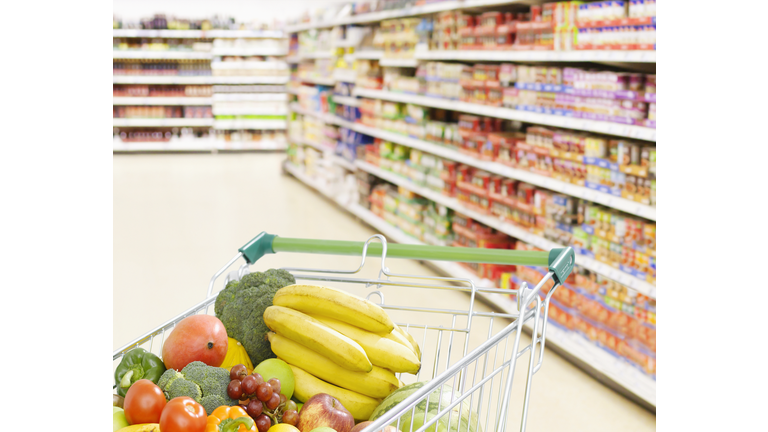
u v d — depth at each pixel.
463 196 4.25
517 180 3.78
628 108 2.75
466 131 4.15
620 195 2.84
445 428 1.26
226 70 11.54
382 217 5.83
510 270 3.83
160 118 11.48
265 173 9.20
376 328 1.37
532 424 2.51
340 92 6.92
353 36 6.21
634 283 2.74
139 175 8.83
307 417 1.26
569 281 3.26
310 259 4.84
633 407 2.70
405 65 5.03
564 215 3.24
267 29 11.70
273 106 11.90
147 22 11.16
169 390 1.24
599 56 2.85
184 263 4.71
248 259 1.69
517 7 3.83
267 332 1.47
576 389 2.84
